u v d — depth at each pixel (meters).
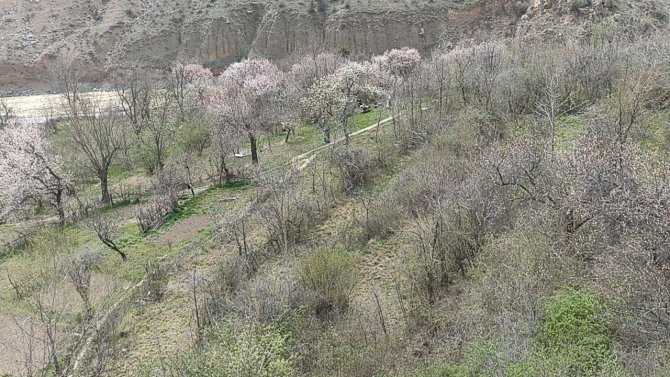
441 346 15.77
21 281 25.83
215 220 28.55
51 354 18.55
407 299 19.11
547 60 30.59
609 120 22.41
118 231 29.61
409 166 27.55
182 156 35.94
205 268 24.42
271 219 25.55
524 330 12.91
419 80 37.09
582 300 13.00
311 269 19.56
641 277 12.41
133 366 18.89
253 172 32.94
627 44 31.09
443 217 19.48
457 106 31.38
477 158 21.88
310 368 15.93
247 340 14.24
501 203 18.98
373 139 34.00
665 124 22.22
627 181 15.27
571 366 11.22
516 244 16.50
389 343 16.58
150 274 24.09
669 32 30.91
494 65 32.81
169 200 31.17
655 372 10.74
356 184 28.58
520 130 25.97
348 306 19.23
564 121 25.97
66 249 28.69
